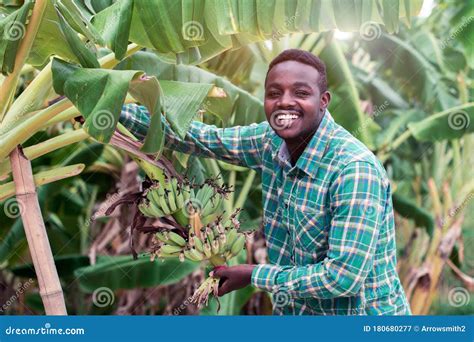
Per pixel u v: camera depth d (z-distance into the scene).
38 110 2.12
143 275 3.06
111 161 3.52
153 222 3.11
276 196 2.07
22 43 1.88
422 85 3.63
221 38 2.08
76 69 1.81
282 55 1.90
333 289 1.80
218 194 2.16
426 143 3.90
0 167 2.15
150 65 2.38
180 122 1.81
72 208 3.66
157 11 1.89
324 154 1.89
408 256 3.80
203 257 2.06
